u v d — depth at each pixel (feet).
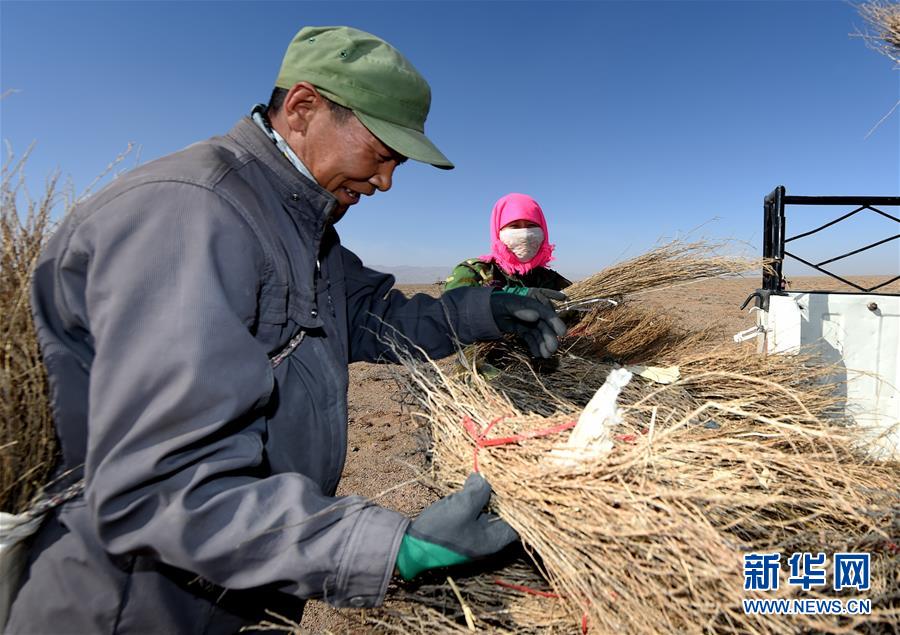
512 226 9.17
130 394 2.49
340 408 3.75
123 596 3.01
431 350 5.41
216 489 2.63
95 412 2.53
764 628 2.94
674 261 7.61
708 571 2.99
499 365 6.98
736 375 4.62
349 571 2.67
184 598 3.20
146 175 2.89
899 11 7.99
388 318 5.55
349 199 3.98
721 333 9.77
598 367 6.77
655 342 8.40
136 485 2.45
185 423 2.52
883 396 8.05
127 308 2.57
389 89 3.40
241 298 2.96
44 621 2.98
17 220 3.46
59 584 2.97
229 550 2.53
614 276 7.83
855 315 8.22
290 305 3.41
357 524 2.77
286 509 2.67
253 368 2.79
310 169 3.63
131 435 2.45
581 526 3.29
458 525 3.01
